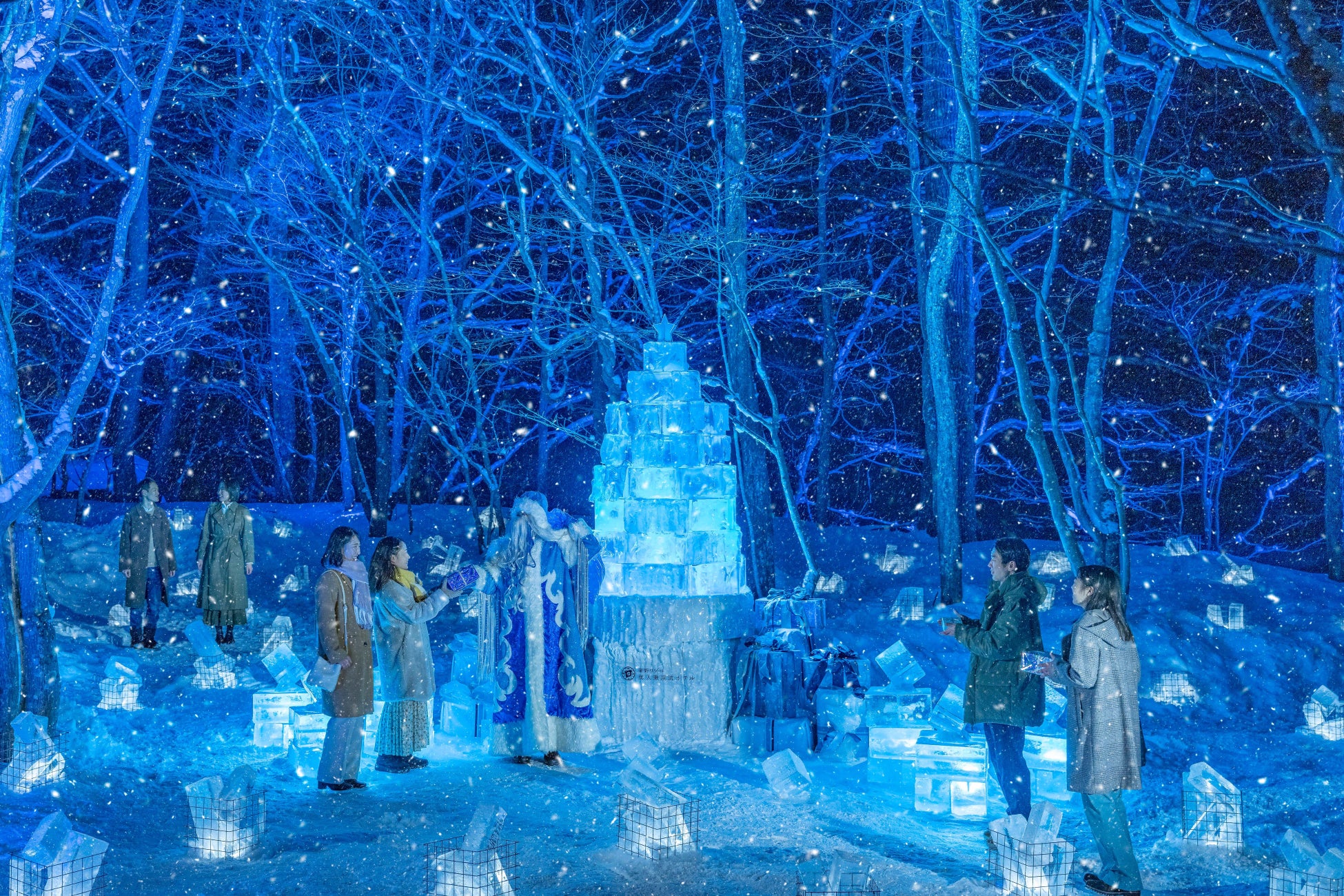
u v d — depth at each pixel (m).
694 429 9.06
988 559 15.90
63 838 4.89
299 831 6.22
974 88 10.69
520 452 26.95
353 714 7.15
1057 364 25.06
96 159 13.18
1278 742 9.12
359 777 7.58
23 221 21.39
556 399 20.41
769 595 9.91
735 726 8.48
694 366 24.53
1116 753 5.21
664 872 5.52
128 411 21.67
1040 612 12.93
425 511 20.58
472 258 23.36
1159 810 6.93
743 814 6.67
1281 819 6.73
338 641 7.14
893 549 16.56
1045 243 24.47
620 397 12.98
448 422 16.92
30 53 7.79
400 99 17.75
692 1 12.17
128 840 6.04
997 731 6.02
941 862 5.77
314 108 17.17
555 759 7.86
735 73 12.91
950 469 13.59
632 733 8.59
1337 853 4.86
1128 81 16.31
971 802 6.73
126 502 21.22
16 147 7.96
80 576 14.80
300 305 17.88
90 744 7.73
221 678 10.62
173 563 12.70
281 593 15.84
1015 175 4.03
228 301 25.42
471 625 13.91
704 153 20.97
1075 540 7.35
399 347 18.58
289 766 7.77
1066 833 6.41
